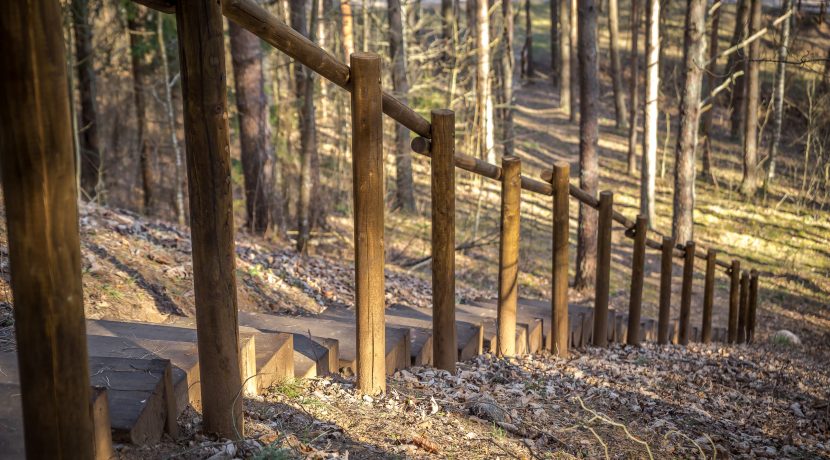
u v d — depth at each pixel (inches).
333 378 173.6
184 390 127.2
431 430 150.8
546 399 201.3
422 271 612.1
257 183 514.6
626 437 179.6
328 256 541.3
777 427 233.6
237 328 115.9
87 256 235.5
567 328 275.6
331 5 727.7
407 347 197.8
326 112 1040.2
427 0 1547.7
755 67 1019.9
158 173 832.9
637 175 1158.3
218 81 104.9
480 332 241.9
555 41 1567.4
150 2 99.8
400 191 857.5
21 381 78.6
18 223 74.8
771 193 1077.8
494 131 995.3
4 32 70.9
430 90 894.4
